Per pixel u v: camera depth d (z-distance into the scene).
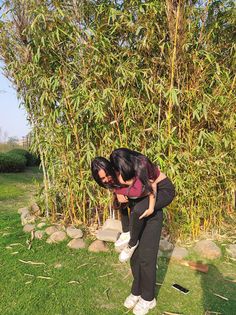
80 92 3.04
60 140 3.38
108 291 2.46
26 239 3.37
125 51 3.09
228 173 3.33
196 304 2.31
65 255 3.03
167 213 3.23
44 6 3.01
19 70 3.40
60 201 3.85
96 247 3.11
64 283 2.57
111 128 3.19
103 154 3.27
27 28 3.17
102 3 3.16
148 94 3.00
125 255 2.02
